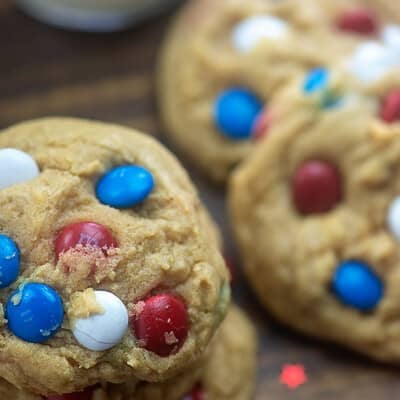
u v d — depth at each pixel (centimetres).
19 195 31
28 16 45
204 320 31
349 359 39
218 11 43
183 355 31
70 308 30
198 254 31
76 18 45
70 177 31
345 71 40
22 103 43
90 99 44
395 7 44
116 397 32
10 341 30
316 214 39
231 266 40
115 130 33
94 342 30
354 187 38
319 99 39
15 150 32
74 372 30
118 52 45
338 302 38
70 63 44
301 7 43
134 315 30
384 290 38
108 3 45
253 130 42
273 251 38
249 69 42
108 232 31
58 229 31
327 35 42
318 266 38
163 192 32
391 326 38
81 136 32
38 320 30
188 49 43
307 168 38
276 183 39
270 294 39
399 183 38
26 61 44
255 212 39
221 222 42
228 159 42
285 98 40
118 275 31
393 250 38
